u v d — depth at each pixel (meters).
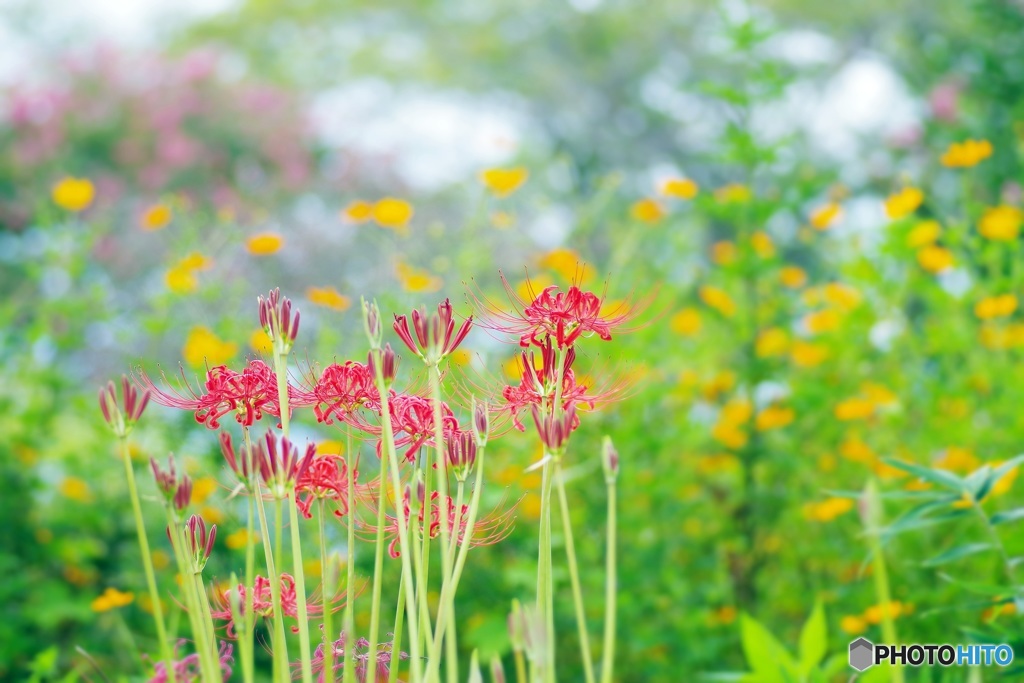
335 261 7.50
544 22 17.38
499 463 4.27
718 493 5.12
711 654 4.31
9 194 12.48
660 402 5.06
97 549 5.05
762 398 5.21
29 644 4.55
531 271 5.68
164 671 2.08
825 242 5.99
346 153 12.19
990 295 4.93
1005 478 3.75
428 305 5.00
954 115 9.76
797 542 4.93
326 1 16.92
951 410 4.94
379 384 1.95
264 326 2.01
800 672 2.78
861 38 15.27
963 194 5.28
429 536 2.18
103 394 1.83
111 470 5.00
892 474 4.60
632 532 4.58
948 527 4.36
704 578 4.89
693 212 6.47
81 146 12.89
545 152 16.75
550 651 1.73
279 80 16.50
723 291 5.54
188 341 4.66
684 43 16.52
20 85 13.23
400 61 16.66
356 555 3.82
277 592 1.92
